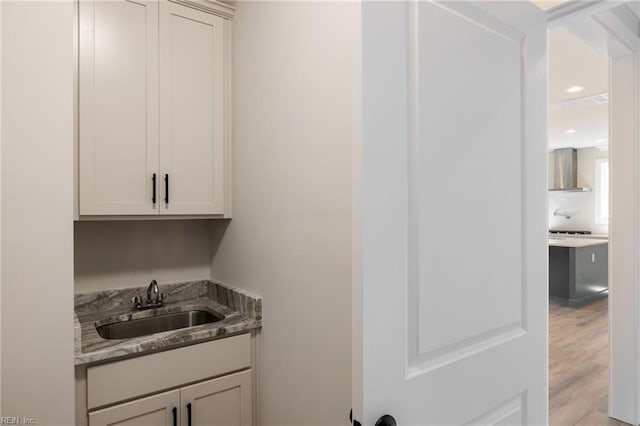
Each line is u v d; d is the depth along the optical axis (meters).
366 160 0.72
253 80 1.79
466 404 0.91
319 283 1.39
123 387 1.44
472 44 0.93
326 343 1.36
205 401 1.64
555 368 3.13
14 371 1.16
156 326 1.93
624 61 2.34
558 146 8.00
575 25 1.98
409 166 0.80
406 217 0.79
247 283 1.86
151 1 1.76
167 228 2.13
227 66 1.98
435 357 0.86
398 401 0.77
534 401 1.12
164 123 1.80
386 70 0.76
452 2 0.89
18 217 1.17
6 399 1.15
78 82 1.58
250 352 1.75
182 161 1.85
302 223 1.47
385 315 0.75
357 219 0.72
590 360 3.30
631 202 2.32
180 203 1.84
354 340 0.72
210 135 1.93
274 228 1.64
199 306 2.03
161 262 2.11
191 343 1.60
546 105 1.16
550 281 5.77
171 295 2.12
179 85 1.84
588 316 4.79
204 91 1.91
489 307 0.97
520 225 1.07
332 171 1.33
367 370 0.72
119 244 1.99
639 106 2.30
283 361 1.59
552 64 3.36
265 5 1.70
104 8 1.64
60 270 1.23
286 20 1.55
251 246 1.82
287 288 1.56
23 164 1.18
